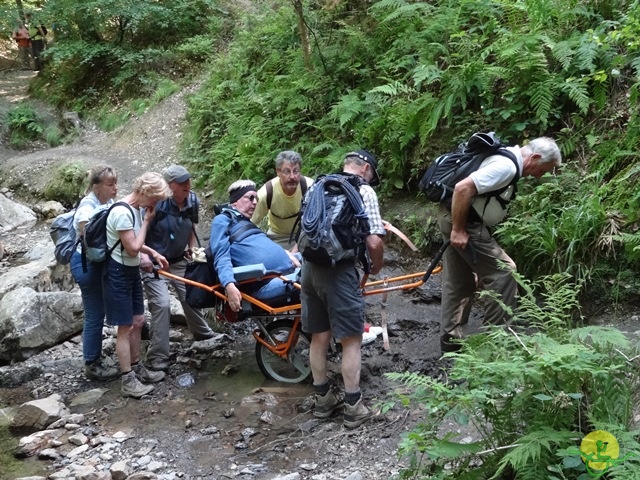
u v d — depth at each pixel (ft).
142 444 12.59
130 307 14.42
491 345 9.51
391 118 19.86
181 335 17.49
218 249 14.17
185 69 39.52
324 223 11.48
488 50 18.34
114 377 15.80
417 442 8.95
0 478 11.96
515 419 8.79
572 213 15.11
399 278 14.03
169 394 14.61
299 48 27.37
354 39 23.91
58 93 43.09
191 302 14.66
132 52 41.09
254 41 31.91
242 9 42.04
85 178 31.58
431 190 12.98
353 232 11.67
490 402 8.66
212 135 29.32
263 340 14.66
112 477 11.52
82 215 14.40
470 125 18.90
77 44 41.98
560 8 18.69
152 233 15.53
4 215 29.91
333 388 13.64
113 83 41.04
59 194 32.14
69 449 12.75
